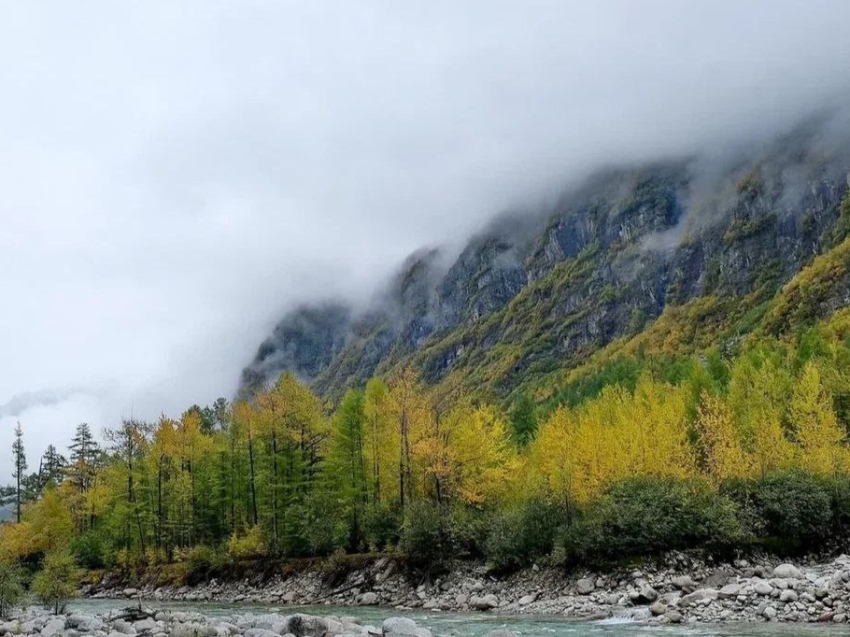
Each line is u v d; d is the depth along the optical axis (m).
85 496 78.94
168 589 60.09
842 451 45.94
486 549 42.72
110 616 36.06
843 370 64.56
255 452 64.06
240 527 64.00
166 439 68.75
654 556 37.19
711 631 25.53
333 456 56.75
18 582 44.41
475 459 49.94
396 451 53.53
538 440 55.00
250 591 53.09
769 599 29.03
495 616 33.84
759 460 45.12
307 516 54.53
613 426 52.06
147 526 71.62
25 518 93.75
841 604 27.47
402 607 41.12
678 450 44.62
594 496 42.84
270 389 63.75
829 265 162.88
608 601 34.00
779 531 39.88
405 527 46.53
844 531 40.72
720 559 37.06
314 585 49.22
